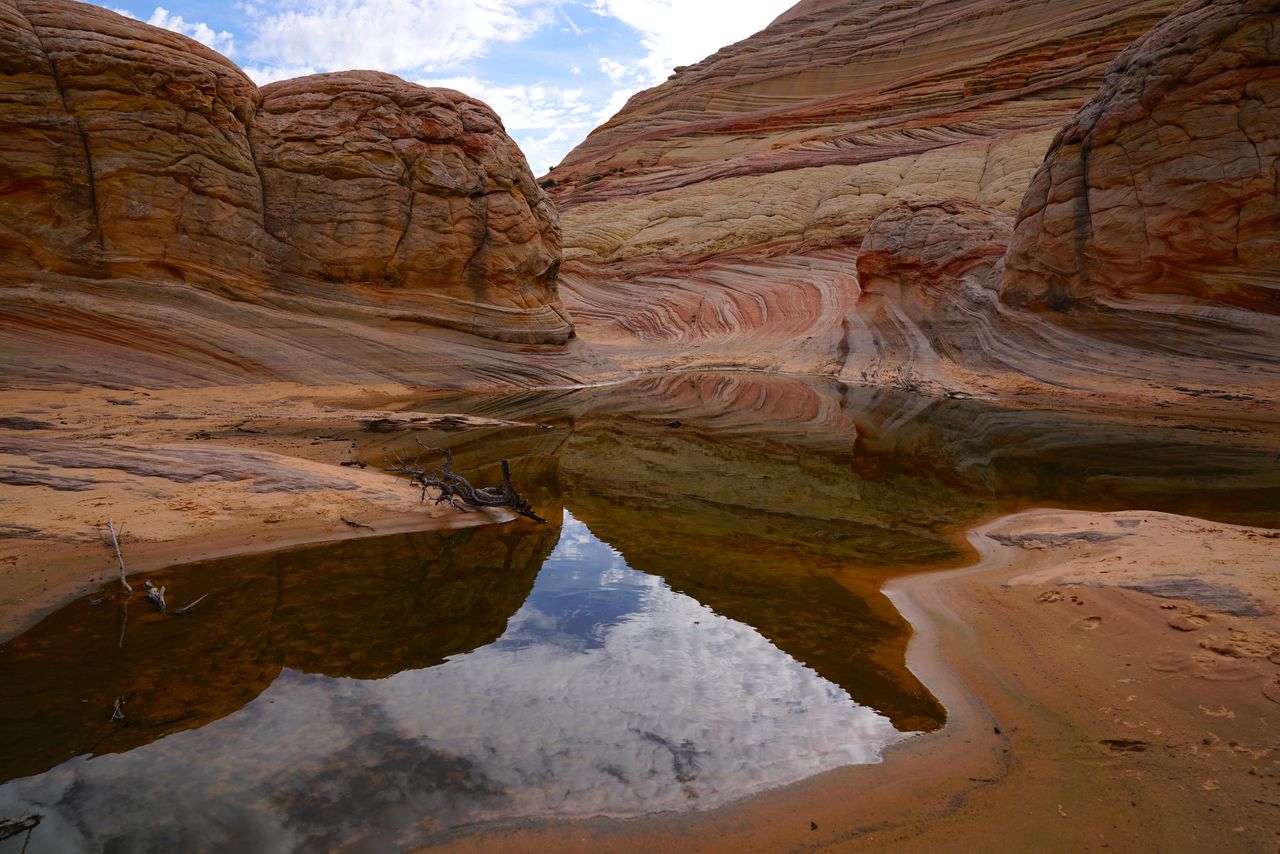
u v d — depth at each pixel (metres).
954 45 79.56
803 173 56.91
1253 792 3.40
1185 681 4.41
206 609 6.17
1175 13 23.00
